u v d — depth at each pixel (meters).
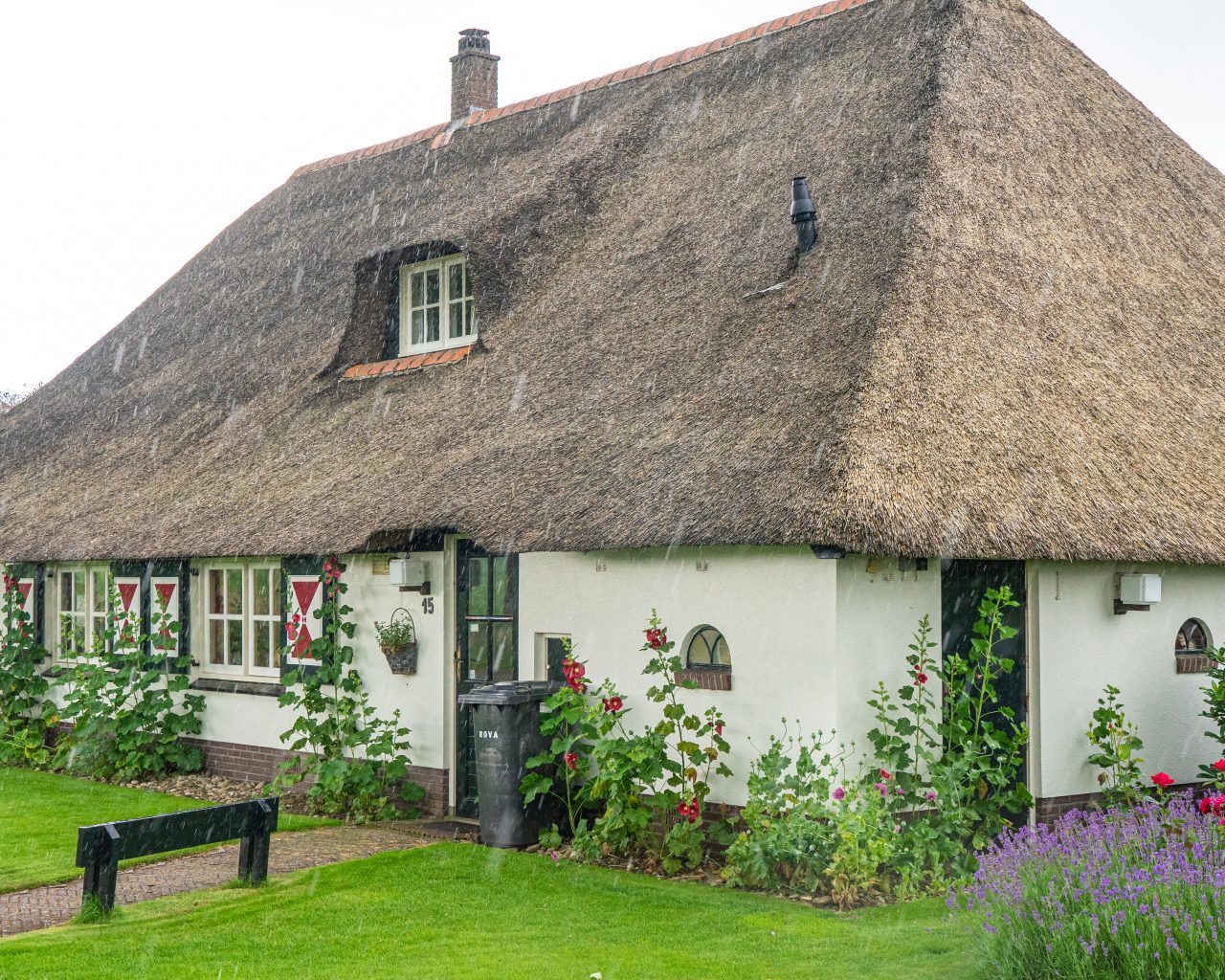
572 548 9.70
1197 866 7.06
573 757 10.24
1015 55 14.06
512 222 14.55
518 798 10.29
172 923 8.00
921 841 8.77
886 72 13.54
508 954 7.28
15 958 7.25
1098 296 11.78
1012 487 9.16
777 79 15.10
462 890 8.77
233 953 7.34
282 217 20.42
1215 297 13.12
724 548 9.79
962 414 9.48
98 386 19.30
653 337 11.80
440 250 14.64
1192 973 5.88
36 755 15.53
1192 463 10.56
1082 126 13.98
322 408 14.59
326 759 12.23
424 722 12.02
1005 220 11.72
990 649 9.48
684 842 9.43
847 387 9.31
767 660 9.45
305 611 13.35
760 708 9.47
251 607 14.20
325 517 11.89
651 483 9.73
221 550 12.59
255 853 9.03
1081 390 10.51
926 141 11.95
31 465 18.11
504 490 10.72
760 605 9.51
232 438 15.12
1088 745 10.24
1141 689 10.66
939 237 10.91
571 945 7.47
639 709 10.29
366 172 19.95
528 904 8.39
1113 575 10.50
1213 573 11.37
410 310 15.27
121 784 14.02
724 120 15.11
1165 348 11.78
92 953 7.34
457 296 14.85
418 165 19.02
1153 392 11.10
